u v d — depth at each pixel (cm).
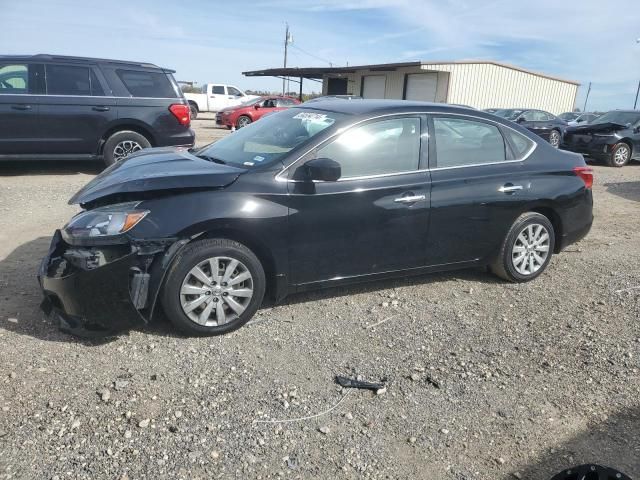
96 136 945
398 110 446
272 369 351
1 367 332
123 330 380
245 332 398
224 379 337
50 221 658
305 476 262
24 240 578
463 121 477
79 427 286
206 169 398
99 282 345
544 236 519
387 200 429
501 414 317
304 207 399
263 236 388
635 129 1515
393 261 447
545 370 367
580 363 378
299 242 403
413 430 299
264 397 321
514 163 498
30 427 283
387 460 276
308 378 344
